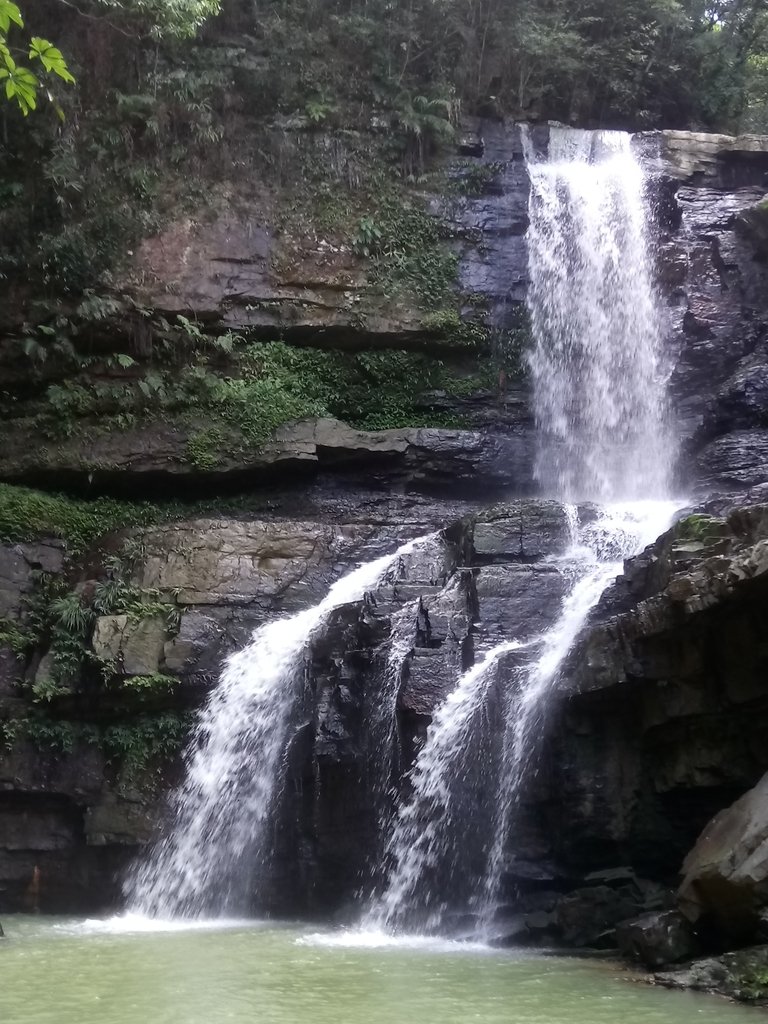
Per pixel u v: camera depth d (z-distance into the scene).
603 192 23.64
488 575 14.13
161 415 21.44
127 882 16.36
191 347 22.00
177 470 21.19
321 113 23.11
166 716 16.98
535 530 15.84
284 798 15.23
